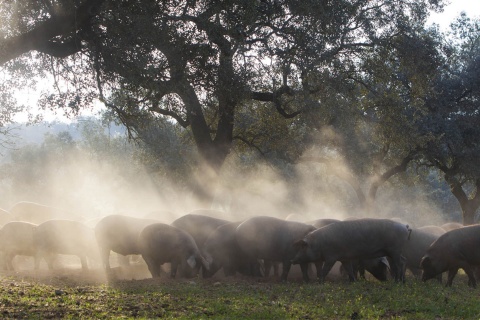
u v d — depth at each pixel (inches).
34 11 648.4
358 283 630.5
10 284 565.3
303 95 1013.8
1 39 633.6
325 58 946.1
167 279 665.0
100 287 577.6
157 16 696.4
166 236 681.6
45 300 486.6
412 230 733.3
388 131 1222.9
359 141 1373.0
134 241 741.3
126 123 850.8
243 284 636.1
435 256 659.4
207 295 543.8
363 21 1053.8
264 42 920.9
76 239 770.2
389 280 663.1
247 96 892.0
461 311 490.0
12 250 768.3
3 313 432.1
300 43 919.7
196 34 764.6
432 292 571.8
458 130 1423.5
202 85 821.2
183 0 733.9
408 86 1307.8
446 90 1467.8
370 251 654.5
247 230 695.7
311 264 744.3
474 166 1453.0
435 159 1528.1
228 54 842.8
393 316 475.5
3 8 636.7
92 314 442.9
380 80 1135.0
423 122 1393.9
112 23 670.5
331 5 921.5
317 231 657.0
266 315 451.8
